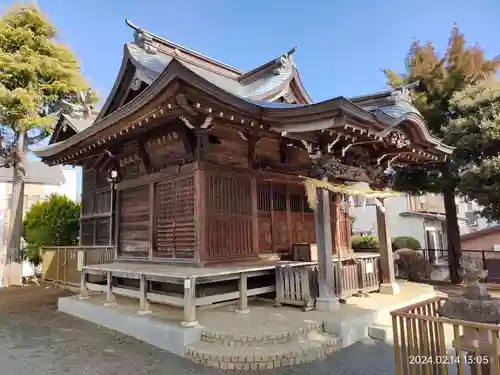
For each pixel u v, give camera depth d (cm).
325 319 554
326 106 518
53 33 1462
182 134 691
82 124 1258
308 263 691
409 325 315
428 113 1095
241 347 474
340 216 966
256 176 772
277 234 822
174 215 731
